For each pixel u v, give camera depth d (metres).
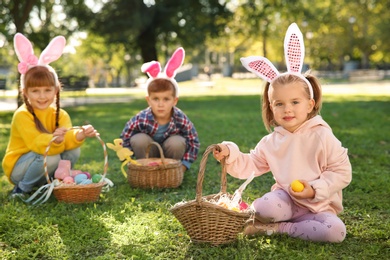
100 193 3.93
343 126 8.16
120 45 21.58
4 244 2.83
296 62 2.99
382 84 27.03
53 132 4.20
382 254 2.63
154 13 18.17
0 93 27.16
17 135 4.04
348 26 38.75
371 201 3.64
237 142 6.45
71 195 3.64
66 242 2.83
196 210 2.70
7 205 3.62
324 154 2.88
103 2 18.09
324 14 30.52
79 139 4.02
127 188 4.14
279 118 2.95
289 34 3.00
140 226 3.08
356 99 15.30
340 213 3.36
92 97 19.61
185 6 17.92
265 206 2.85
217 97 17.84
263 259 2.57
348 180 2.86
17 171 3.99
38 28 15.42
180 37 18.94
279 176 2.98
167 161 4.36
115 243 2.82
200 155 5.65
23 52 4.02
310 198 2.82
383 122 8.75
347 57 50.03
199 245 2.75
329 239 2.76
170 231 2.99
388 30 33.47
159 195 3.94
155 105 4.48
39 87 3.95
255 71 3.05
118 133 7.63
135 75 51.53
